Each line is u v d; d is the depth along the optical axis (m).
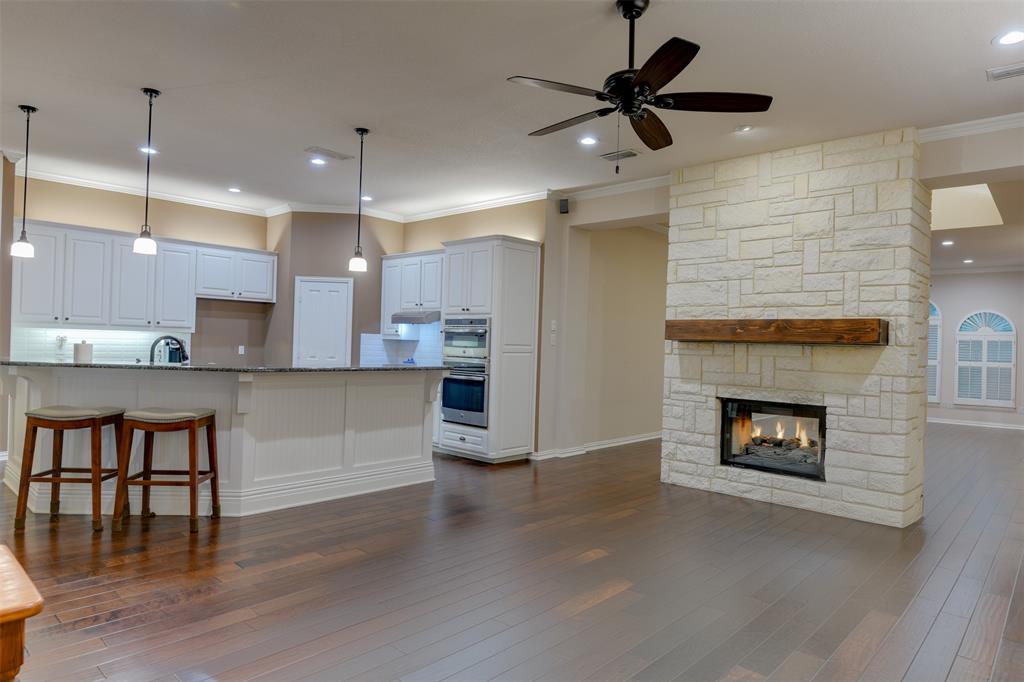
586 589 3.09
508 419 6.38
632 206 6.21
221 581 3.08
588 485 5.41
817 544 3.89
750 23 3.06
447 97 4.12
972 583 3.26
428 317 7.06
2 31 3.31
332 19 3.14
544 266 6.65
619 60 3.54
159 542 3.62
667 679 2.27
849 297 4.59
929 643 2.59
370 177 6.16
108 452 4.18
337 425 4.75
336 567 3.31
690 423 5.41
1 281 5.56
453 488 5.18
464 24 3.16
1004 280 10.61
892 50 3.29
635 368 7.93
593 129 4.65
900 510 4.30
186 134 4.98
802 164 4.85
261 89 4.04
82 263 6.24
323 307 7.66
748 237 5.12
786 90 3.81
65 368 4.11
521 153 5.28
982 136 4.26
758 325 4.83
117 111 4.48
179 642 2.45
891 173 4.45
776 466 4.99
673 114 4.21
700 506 4.77
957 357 11.00
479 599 2.94
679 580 3.24
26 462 3.76
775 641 2.58
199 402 4.21
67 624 2.58
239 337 7.73
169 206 7.15
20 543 3.54
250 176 6.24
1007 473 6.36
